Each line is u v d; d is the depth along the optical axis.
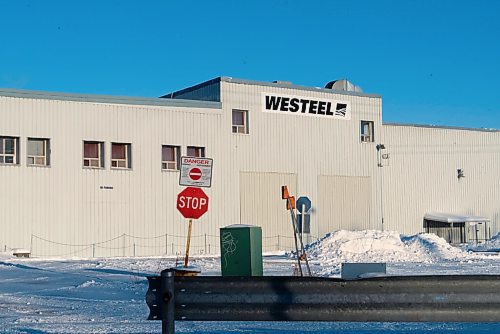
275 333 11.52
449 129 57.91
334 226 49.84
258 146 46.66
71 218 39.56
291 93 48.28
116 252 40.94
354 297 7.66
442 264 32.16
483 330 11.57
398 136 54.84
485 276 7.50
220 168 44.97
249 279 7.80
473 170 59.03
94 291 19.44
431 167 56.50
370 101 52.38
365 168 51.88
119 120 41.44
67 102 39.78
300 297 7.73
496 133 60.84
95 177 40.47
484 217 58.31
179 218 43.25
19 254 37.47
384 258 35.38
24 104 38.44
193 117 44.12
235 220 45.31
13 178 38.00
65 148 39.56
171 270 8.00
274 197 47.19
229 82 45.84
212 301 7.82
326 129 49.91
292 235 47.66
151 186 42.31
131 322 13.15
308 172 48.75
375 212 52.31
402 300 7.58
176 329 12.03
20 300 17.34
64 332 11.74
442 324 12.35
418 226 55.47
